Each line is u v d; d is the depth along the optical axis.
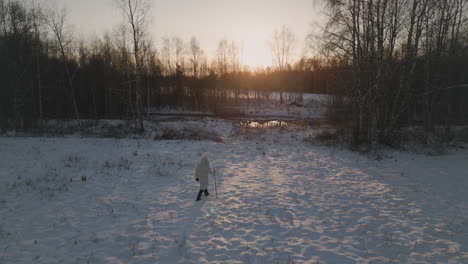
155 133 20.91
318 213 6.33
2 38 21.09
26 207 6.41
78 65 38.47
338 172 10.14
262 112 45.78
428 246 4.82
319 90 64.00
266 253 4.58
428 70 15.86
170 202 7.00
